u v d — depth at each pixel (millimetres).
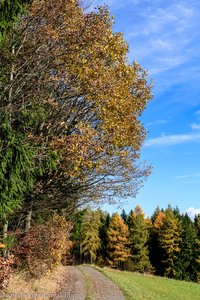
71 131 17750
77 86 16406
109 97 15938
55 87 16125
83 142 14898
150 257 82688
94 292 18766
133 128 17375
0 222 14859
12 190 11289
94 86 15648
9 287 13805
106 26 15938
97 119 18125
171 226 76625
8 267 12859
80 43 15188
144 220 83875
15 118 13992
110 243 83250
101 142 16312
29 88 15289
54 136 15570
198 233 85500
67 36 15039
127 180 19844
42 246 18531
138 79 17703
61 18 15336
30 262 17266
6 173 11195
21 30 14172
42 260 18812
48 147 14141
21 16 13039
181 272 75312
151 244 83125
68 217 26828
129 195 20344
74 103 17656
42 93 15617
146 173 20078
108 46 15883
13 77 15000
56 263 21969
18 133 12219
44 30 14234
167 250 76250
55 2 14266
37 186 17172
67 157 15117
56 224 21406
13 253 15930
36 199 18125
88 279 25797
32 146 13109
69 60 15438
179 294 28609
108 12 15539
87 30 15203
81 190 19828
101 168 17406
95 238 87438
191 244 76250
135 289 23375
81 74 15391
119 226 83250
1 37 11477
